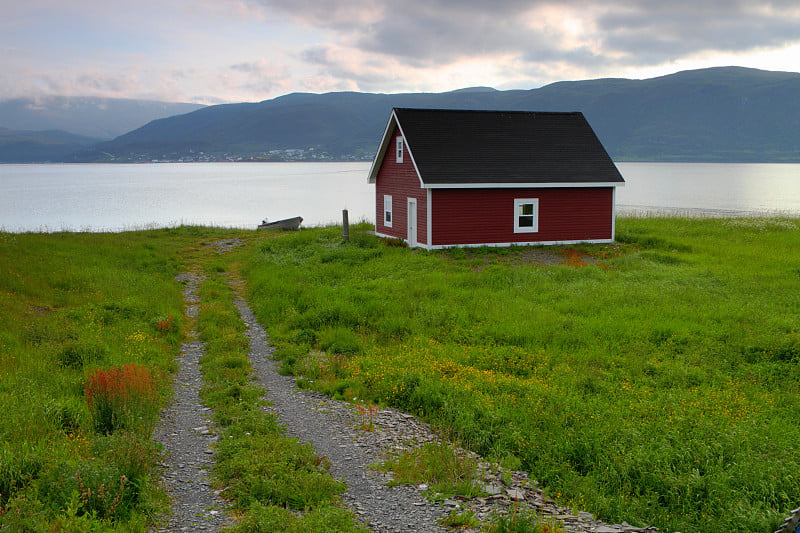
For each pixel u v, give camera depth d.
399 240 33.66
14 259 22.84
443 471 8.45
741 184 142.75
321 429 10.38
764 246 31.02
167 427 10.15
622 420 10.24
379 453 9.33
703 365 13.83
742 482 8.05
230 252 34.38
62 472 6.93
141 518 6.68
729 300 19.61
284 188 143.38
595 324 16.88
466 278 23.45
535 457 9.21
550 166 32.62
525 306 19.11
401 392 12.16
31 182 186.00
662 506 7.88
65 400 10.02
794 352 14.45
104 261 25.34
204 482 8.03
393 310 18.92
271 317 18.92
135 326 16.27
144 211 81.81
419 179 31.25
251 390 12.17
